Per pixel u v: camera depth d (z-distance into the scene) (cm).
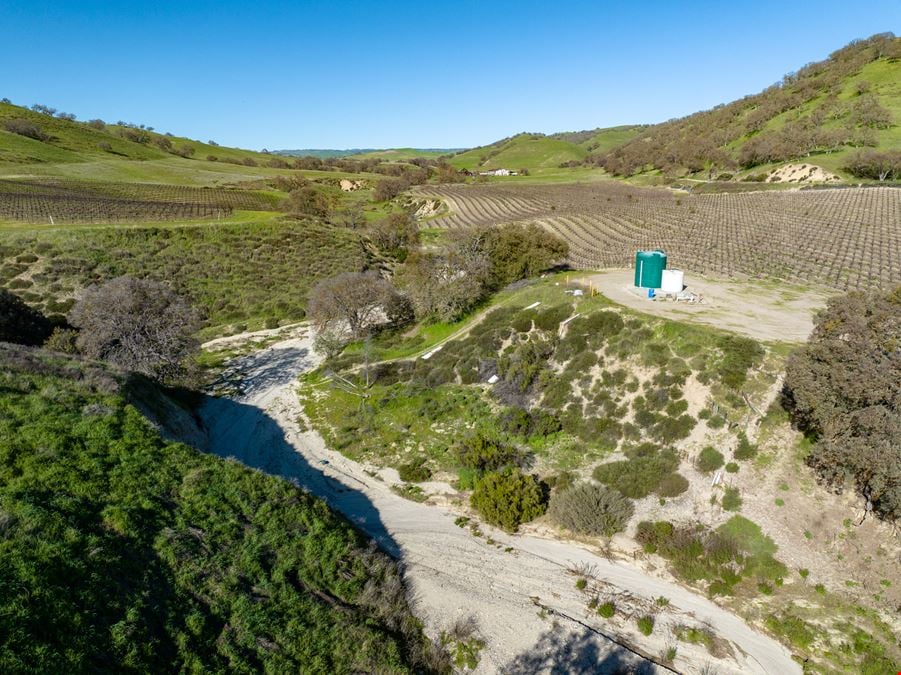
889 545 1805
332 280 4509
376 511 2336
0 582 1123
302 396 3572
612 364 2897
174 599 1362
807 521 1955
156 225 6481
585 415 2747
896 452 1598
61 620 1121
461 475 2523
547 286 4034
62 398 2092
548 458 2578
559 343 3219
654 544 2008
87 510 1494
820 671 1527
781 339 2705
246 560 1598
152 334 3428
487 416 2966
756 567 1872
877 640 1584
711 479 2197
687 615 1742
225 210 8638
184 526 1623
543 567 1972
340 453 2842
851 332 2006
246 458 2781
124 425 2041
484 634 1662
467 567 1970
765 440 2244
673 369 2656
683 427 2425
